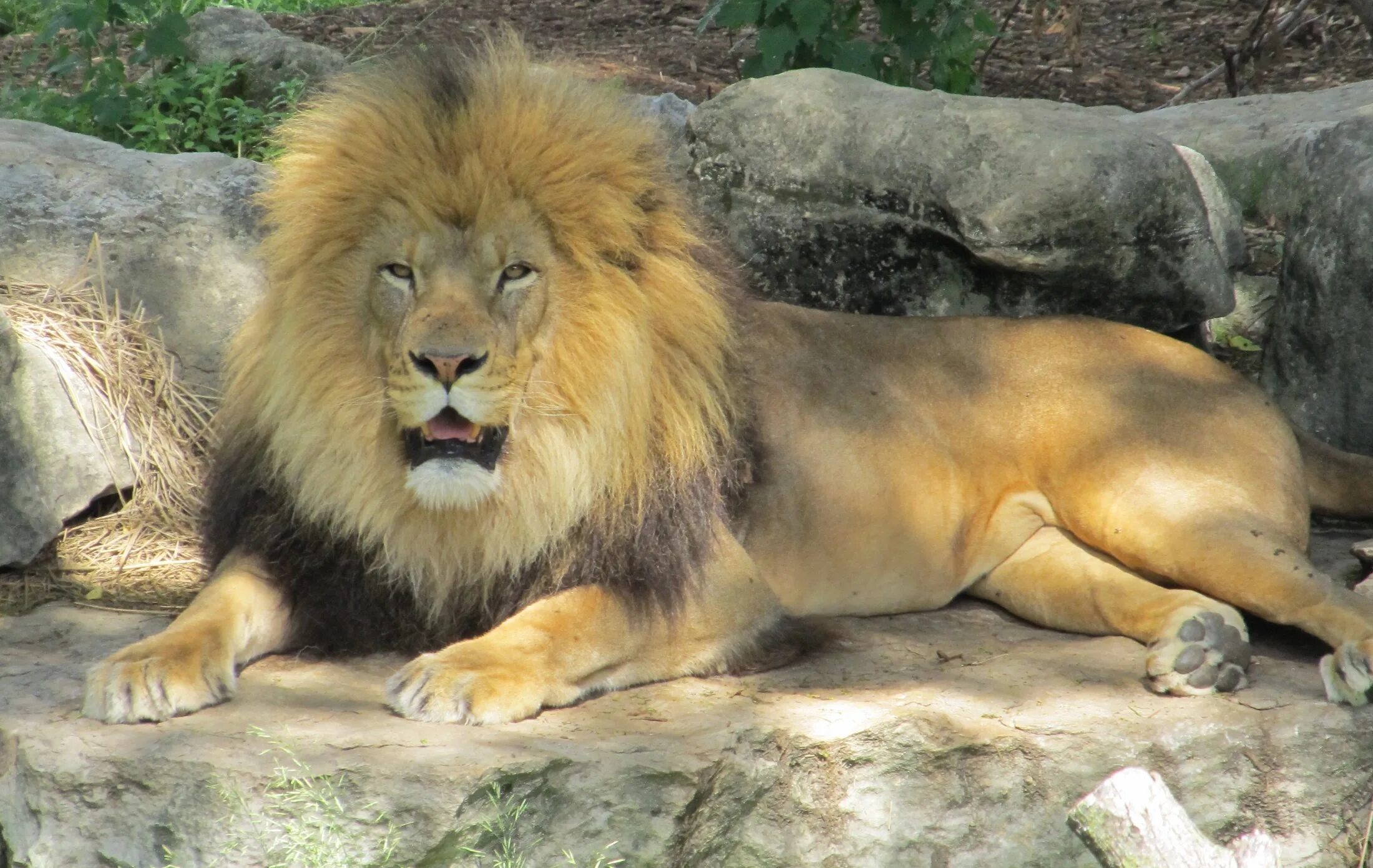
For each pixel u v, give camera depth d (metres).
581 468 7.51
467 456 7.21
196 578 9.34
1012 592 9.20
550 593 7.75
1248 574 8.21
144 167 11.25
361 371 7.45
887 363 9.33
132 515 9.92
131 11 15.56
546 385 7.40
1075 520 8.96
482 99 7.37
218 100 15.47
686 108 13.47
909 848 7.45
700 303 7.87
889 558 9.04
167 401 10.41
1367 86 13.53
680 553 7.84
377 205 7.32
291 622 7.99
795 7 13.81
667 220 7.77
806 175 10.73
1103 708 7.69
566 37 21.52
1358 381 10.68
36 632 8.41
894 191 10.44
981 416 9.23
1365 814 7.71
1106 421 8.97
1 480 9.19
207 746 6.79
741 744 7.20
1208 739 7.54
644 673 7.82
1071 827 6.04
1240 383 9.21
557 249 7.38
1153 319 10.45
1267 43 16.94
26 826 6.85
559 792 6.82
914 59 14.54
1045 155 9.96
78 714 7.14
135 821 6.71
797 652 8.27
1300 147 12.35
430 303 7.11
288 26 22.58
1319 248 10.91
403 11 23.88
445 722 7.12
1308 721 7.63
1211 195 11.62
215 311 10.84
